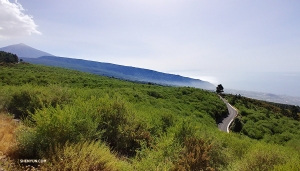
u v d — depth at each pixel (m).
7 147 3.63
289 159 5.53
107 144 5.52
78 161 3.24
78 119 4.71
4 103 7.23
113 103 7.02
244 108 55.97
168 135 6.29
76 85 32.84
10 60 89.38
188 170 4.10
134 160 4.54
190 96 48.31
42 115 4.31
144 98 28.47
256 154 5.61
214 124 31.62
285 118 54.75
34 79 30.52
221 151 5.66
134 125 6.65
